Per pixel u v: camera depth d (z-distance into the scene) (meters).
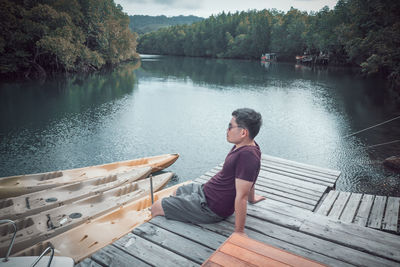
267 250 1.88
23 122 14.99
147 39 151.00
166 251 2.36
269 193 4.76
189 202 2.69
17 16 36.69
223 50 106.62
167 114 17.56
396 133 13.74
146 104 20.38
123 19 71.31
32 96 22.33
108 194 6.05
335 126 15.18
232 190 2.55
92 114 17.08
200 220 2.70
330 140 12.84
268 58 86.56
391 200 4.64
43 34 36.91
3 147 11.36
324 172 5.77
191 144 12.31
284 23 85.19
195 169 9.83
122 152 11.19
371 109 19.34
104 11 56.53
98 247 4.16
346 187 8.23
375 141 12.63
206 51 111.75
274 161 6.39
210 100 22.33
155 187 6.75
